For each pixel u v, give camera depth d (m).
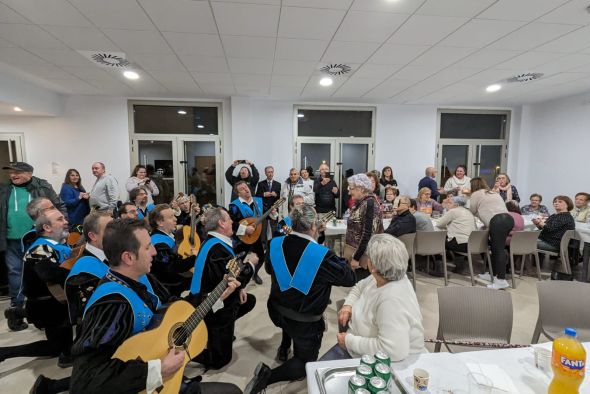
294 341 1.73
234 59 3.57
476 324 1.83
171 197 5.75
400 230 3.43
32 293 1.98
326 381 1.14
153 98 5.52
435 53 3.38
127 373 1.08
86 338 1.07
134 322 1.20
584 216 4.20
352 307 1.67
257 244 3.51
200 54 3.41
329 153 6.12
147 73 4.09
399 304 1.33
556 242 3.73
